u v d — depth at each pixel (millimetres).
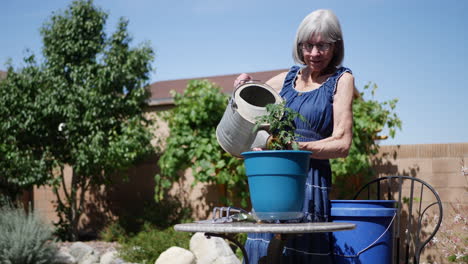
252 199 1946
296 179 1879
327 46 2312
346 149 2223
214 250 5621
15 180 7781
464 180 5949
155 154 8289
